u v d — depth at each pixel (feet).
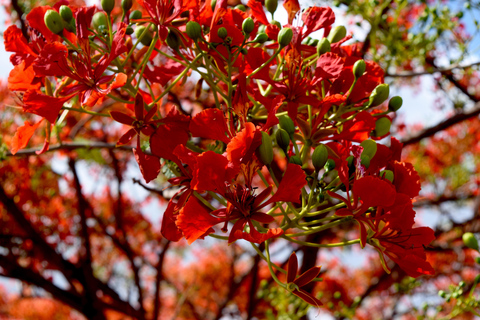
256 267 7.09
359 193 2.45
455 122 6.16
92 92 2.54
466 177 9.09
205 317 11.47
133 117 2.58
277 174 4.35
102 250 10.55
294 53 2.66
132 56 2.82
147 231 11.02
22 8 5.10
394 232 2.55
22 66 2.58
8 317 11.50
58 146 3.77
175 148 2.45
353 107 2.69
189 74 2.93
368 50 5.06
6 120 5.96
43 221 8.40
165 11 2.65
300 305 4.96
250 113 2.79
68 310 11.84
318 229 2.50
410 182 2.57
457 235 7.43
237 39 2.67
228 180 2.41
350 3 4.59
